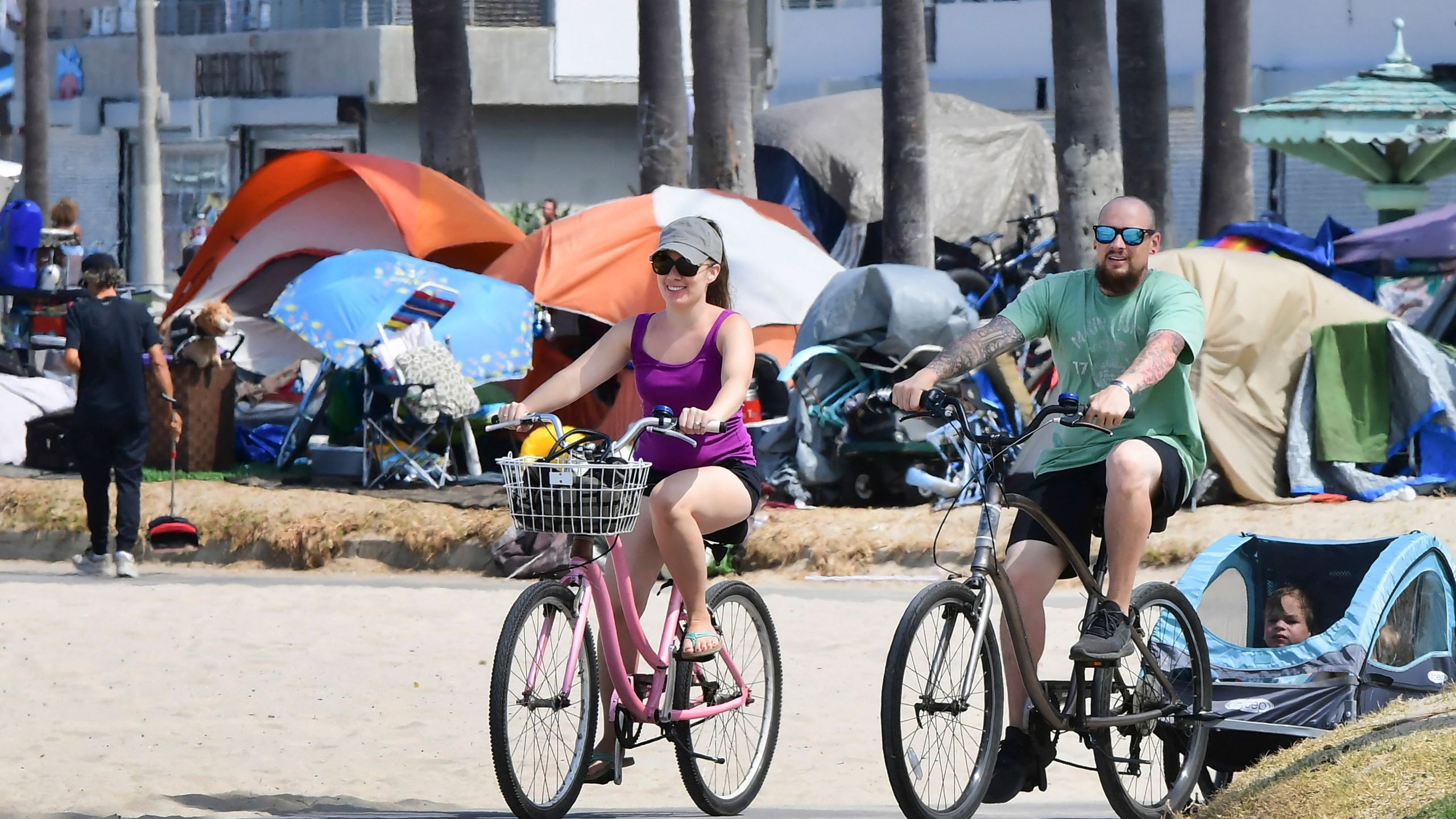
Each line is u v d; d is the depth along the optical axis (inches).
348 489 2074.3
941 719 805.9
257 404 2474.2
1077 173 2694.4
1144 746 887.1
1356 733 802.8
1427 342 2044.8
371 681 1359.5
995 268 3011.8
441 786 1049.5
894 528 1895.9
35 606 1632.6
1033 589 830.5
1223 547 967.0
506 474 802.2
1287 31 4564.5
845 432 2016.5
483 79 5078.7
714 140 2957.7
